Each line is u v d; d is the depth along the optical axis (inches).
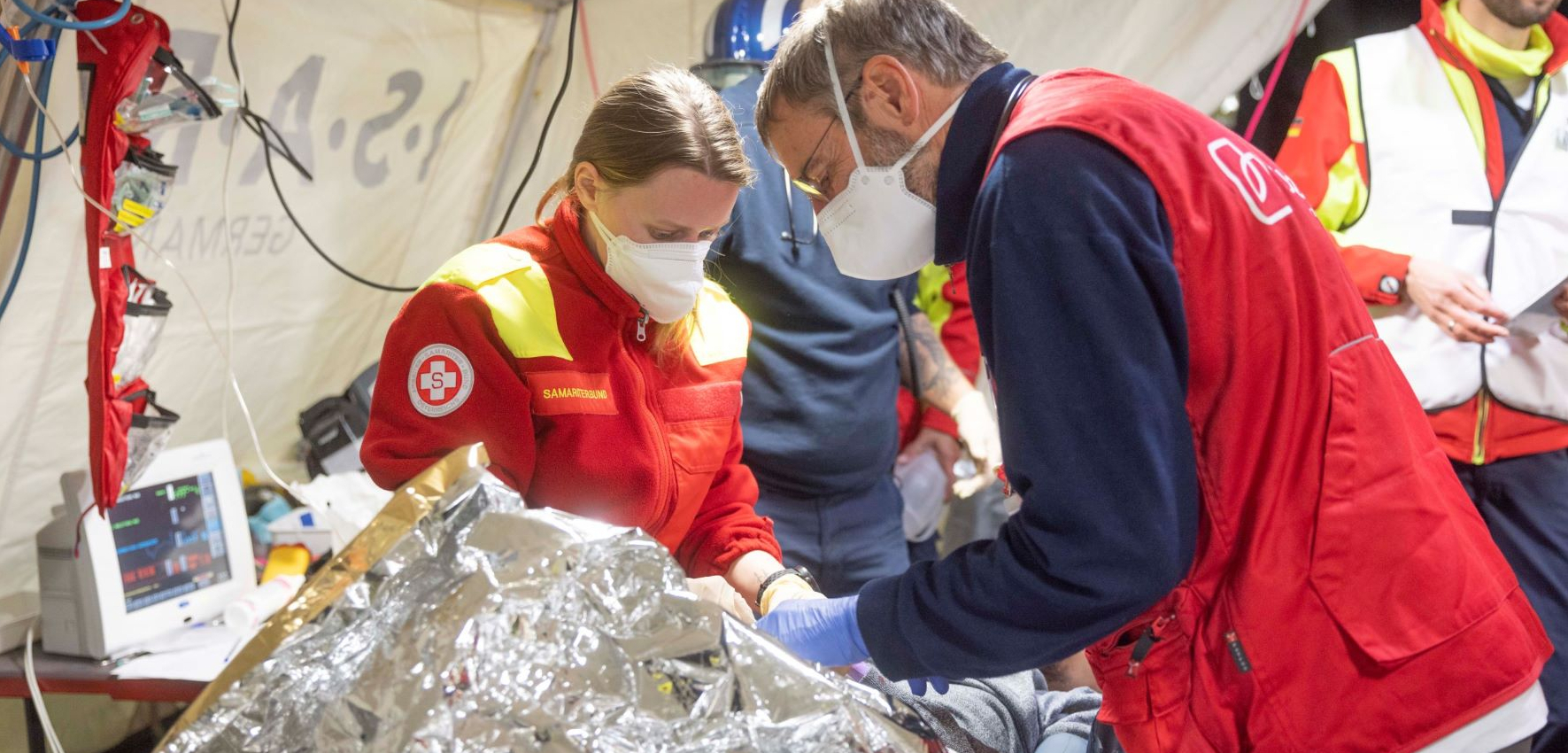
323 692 34.2
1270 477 39.9
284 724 33.9
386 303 104.8
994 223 38.5
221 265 85.0
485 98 98.8
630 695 35.1
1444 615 40.7
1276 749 41.8
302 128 84.9
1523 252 86.3
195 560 79.7
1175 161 39.2
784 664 36.8
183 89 59.9
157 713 109.0
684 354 56.7
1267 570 40.6
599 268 52.4
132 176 59.7
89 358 59.5
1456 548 41.6
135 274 62.7
